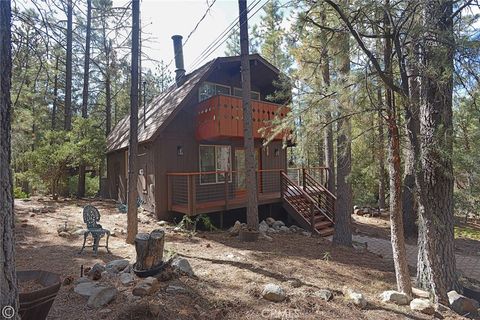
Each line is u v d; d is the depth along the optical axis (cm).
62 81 1733
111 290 357
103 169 1697
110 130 1964
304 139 488
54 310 326
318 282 468
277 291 386
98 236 553
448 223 448
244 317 339
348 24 382
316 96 471
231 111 984
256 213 780
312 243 781
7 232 191
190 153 1036
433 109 424
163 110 1062
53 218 876
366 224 1225
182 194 933
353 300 397
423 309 389
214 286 412
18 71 520
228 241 730
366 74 419
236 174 1159
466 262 743
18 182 1527
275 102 1234
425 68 370
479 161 355
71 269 462
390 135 430
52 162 1244
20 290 262
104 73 1228
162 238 439
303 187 1125
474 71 339
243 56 774
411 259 744
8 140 197
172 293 373
